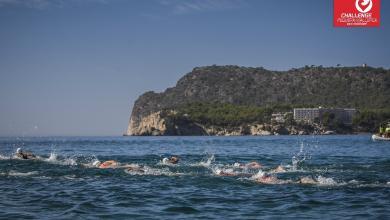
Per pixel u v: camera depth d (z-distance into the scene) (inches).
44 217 681.6
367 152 2433.6
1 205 775.1
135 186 995.3
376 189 929.5
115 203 797.9
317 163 1589.6
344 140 5113.2
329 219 668.1
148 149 3132.4
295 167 1391.5
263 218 677.9
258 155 2204.7
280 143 4205.2
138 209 746.8
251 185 1000.2
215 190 936.9
